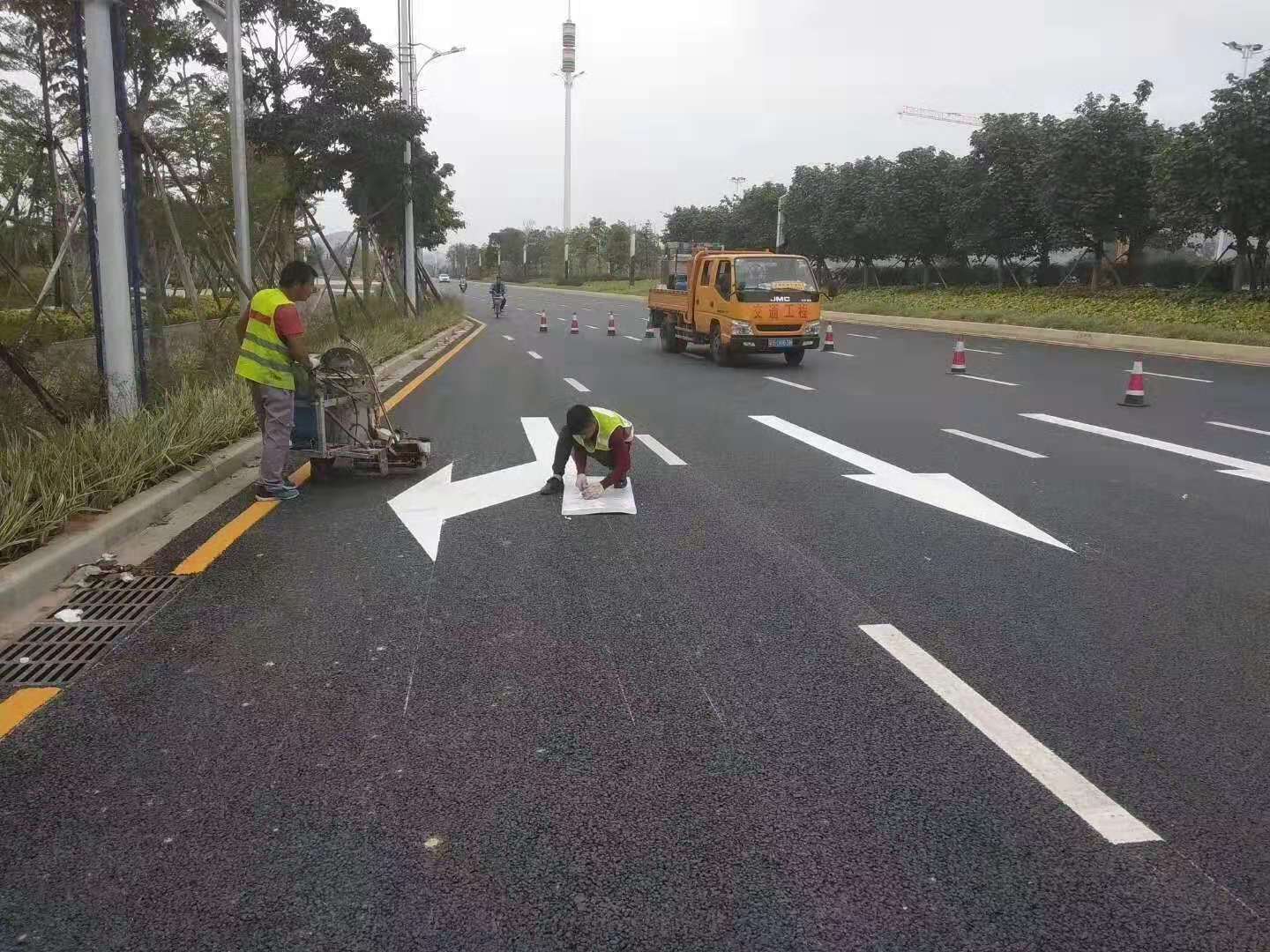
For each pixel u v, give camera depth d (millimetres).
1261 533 6668
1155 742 3713
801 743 3701
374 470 8500
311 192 23078
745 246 56938
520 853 3012
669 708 3996
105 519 6316
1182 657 4527
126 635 4766
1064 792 3361
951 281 42344
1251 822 3184
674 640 4711
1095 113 29484
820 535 6586
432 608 5137
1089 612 5121
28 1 11398
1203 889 2850
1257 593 5418
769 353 20844
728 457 9508
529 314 43344
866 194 42281
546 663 4438
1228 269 28734
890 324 33375
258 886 2852
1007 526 6848
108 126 8266
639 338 28094
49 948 2592
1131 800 3316
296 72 21547
